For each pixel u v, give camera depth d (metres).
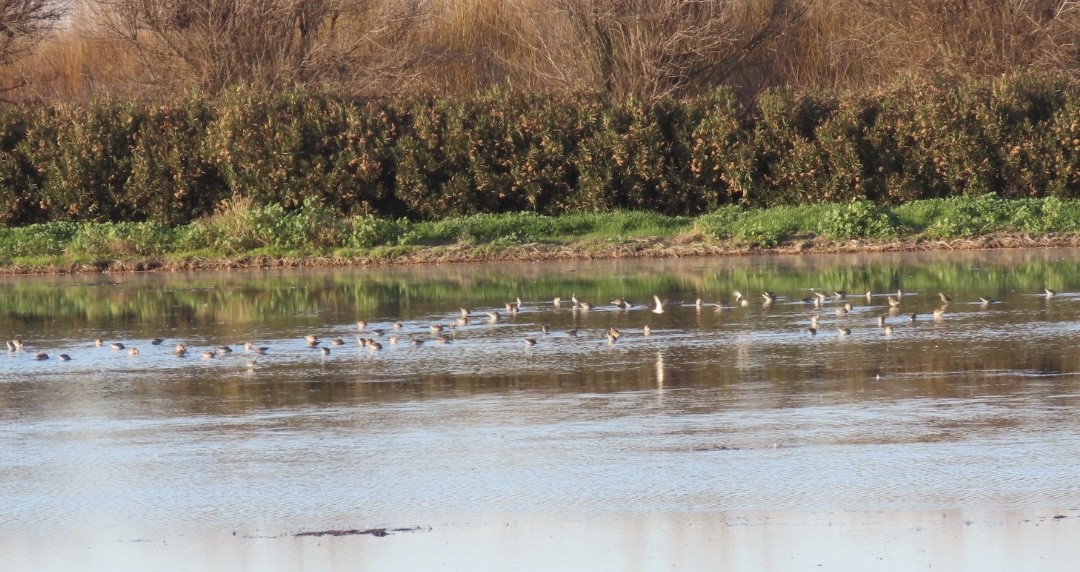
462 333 17.80
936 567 8.02
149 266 29.09
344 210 33.12
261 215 30.28
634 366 14.71
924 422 11.47
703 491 9.58
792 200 32.78
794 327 17.56
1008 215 30.02
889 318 18.20
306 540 8.78
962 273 23.94
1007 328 16.91
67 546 8.77
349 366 15.20
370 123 33.25
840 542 8.48
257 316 20.23
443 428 11.72
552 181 32.94
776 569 8.04
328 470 10.40
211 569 8.28
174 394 13.67
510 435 11.39
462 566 8.23
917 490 9.46
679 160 33.28
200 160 33.38
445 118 33.34
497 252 29.25
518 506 9.36
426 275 26.27
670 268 26.41
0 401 13.52
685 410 12.23
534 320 18.97
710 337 16.83
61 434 11.89
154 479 10.27
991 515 8.90
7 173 33.25
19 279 27.69
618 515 9.12
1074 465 9.94
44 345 17.59
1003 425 11.26
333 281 25.50
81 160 33.19
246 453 10.99
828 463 10.20
